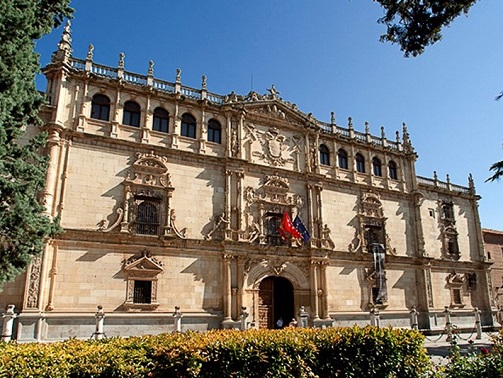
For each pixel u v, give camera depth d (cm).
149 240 3069
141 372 1076
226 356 1173
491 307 4922
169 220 3175
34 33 1897
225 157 3547
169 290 3064
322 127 4316
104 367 1045
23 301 2567
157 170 3259
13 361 984
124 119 3306
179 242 3172
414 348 1423
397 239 4406
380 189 4416
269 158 3850
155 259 3067
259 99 3956
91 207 2969
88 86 3212
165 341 1244
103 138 3116
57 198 2866
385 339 1403
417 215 4606
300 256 3681
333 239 3969
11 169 2000
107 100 3284
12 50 1739
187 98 3556
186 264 3178
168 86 3566
